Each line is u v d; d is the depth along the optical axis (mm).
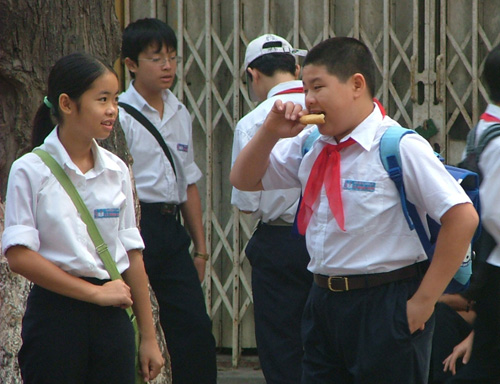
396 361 9344
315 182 9758
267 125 9758
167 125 15625
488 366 11750
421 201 9227
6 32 11773
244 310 18594
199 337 15055
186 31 18438
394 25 17875
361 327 9492
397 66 17891
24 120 12078
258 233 14398
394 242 9359
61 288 9227
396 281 9453
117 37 13094
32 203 9359
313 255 9789
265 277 14289
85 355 9492
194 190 16156
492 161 11227
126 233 10117
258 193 13977
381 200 9297
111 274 9617
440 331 13227
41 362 9398
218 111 18422
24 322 9578
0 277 11562
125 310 9789
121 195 9953
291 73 14719
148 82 15438
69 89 9477
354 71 9430
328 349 10070
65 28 12211
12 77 11906
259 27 18266
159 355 10523
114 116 9695
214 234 18719
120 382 9656
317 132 10164
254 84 14891
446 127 17812
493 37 17688
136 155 15250
